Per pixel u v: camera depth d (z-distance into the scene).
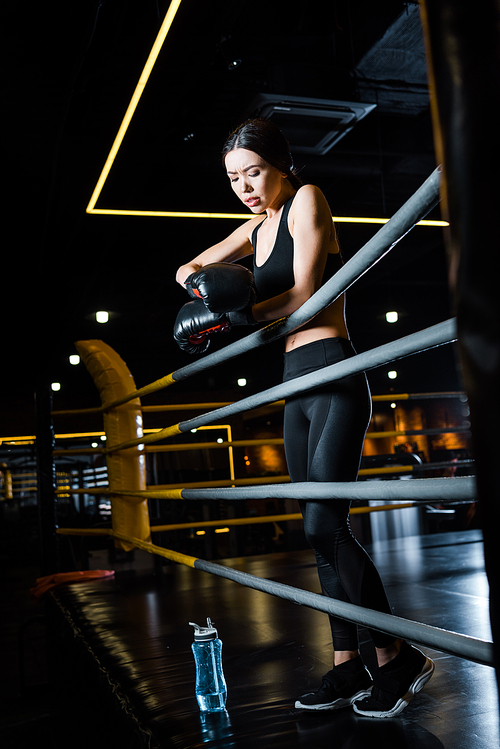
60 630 2.95
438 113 0.42
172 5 2.77
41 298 7.75
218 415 1.79
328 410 1.33
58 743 3.06
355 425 1.32
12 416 12.15
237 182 1.42
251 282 1.28
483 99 0.39
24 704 3.82
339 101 4.20
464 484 0.79
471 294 0.39
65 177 4.94
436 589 2.69
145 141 4.41
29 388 11.06
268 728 1.30
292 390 1.29
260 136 1.36
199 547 8.96
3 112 4.30
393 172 6.00
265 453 15.73
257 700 1.49
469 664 1.67
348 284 1.07
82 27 3.47
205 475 11.78
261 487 1.45
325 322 1.40
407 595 2.61
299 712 1.38
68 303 7.63
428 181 0.77
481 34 0.39
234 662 1.85
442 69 0.41
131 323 10.45
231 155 1.39
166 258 7.54
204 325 1.38
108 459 4.12
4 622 6.63
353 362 1.06
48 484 4.32
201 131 5.07
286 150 1.40
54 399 12.20
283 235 1.38
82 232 6.06
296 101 4.12
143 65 3.25
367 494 1.00
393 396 3.32
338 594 1.40
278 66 4.19
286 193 1.46
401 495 0.92
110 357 4.22
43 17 3.43
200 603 2.83
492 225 0.38
